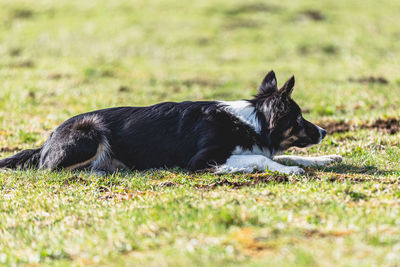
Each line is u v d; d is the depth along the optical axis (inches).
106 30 1192.2
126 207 253.3
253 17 1295.5
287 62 1006.4
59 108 620.4
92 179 311.3
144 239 208.7
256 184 283.4
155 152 335.0
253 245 193.9
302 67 951.6
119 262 187.9
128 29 1199.6
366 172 318.7
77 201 272.4
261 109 340.2
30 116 572.4
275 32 1197.1
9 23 1249.4
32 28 1202.0
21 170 342.6
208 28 1211.9
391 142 398.9
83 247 206.7
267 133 338.0
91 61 973.8
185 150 331.6
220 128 328.8
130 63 974.4
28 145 436.8
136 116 339.9
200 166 322.0
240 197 252.1
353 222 209.2
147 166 337.4
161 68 937.5
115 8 1370.6
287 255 180.9
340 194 250.4
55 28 1208.2
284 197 247.8
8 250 213.5
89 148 328.5
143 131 334.3
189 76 854.5
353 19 1332.4
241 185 286.5
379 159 346.3
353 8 1441.9
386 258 172.1
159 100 678.5
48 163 334.3
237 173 316.5
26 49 1059.3
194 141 330.6
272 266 171.6
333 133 451.5
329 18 1330.0
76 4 1396.4
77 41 1118.4
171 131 333.7
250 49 1083.9
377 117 486.0
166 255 188.5
